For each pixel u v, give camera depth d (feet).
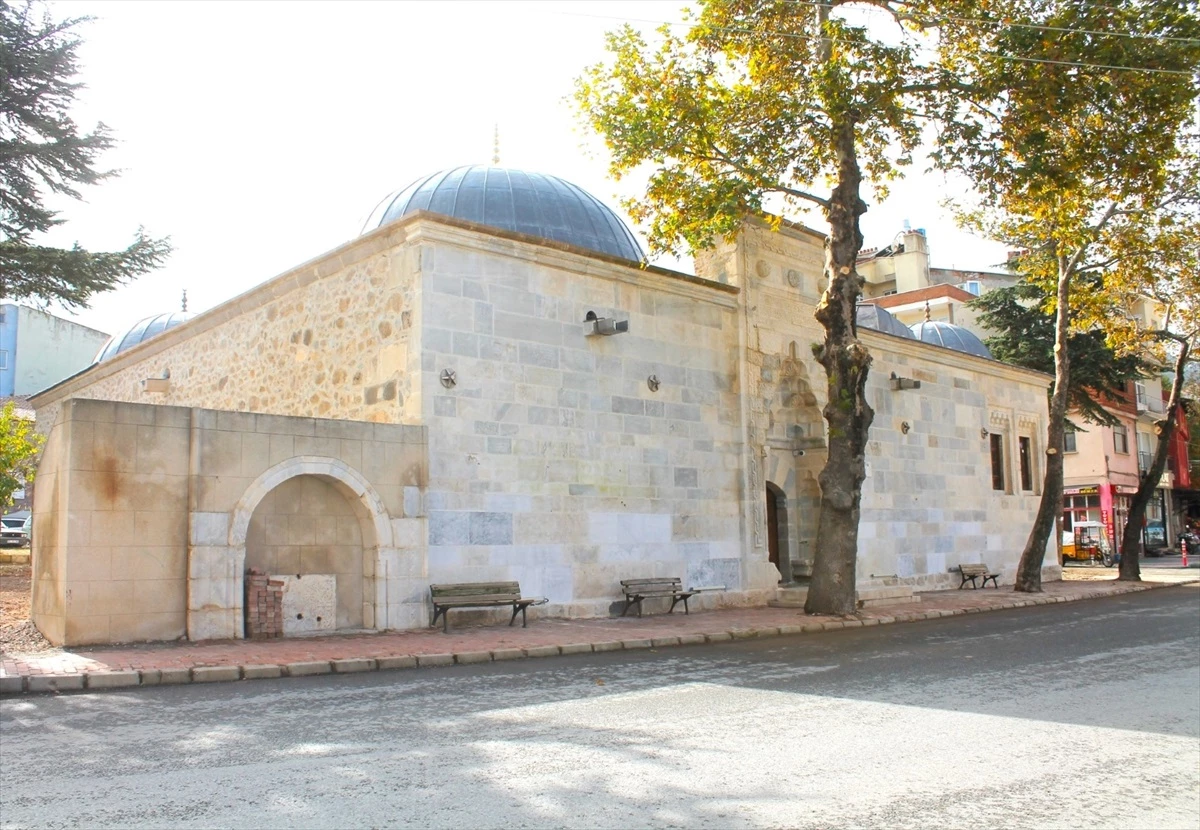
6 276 59.72
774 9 50.65
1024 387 94.43
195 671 29.94
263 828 14.93
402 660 33.83
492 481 46.65
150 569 36.11
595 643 39.50
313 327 52.29
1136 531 94.99
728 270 62.03
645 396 54.80
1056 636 44.98
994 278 166.20
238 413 38.65
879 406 75.00
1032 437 95.86
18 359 138.62
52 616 35.45
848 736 22.22
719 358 59.82
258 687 29.09
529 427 48.55
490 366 47.14
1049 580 92.89
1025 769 19.27
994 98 50.39
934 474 80.18
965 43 51.16
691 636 42.91
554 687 29.55
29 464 73.77
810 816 15.83
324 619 41.57
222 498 37.86
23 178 60.54
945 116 51.62
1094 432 143.23
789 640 43.91
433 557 44.04
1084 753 20.74
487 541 46.14
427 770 18.65
